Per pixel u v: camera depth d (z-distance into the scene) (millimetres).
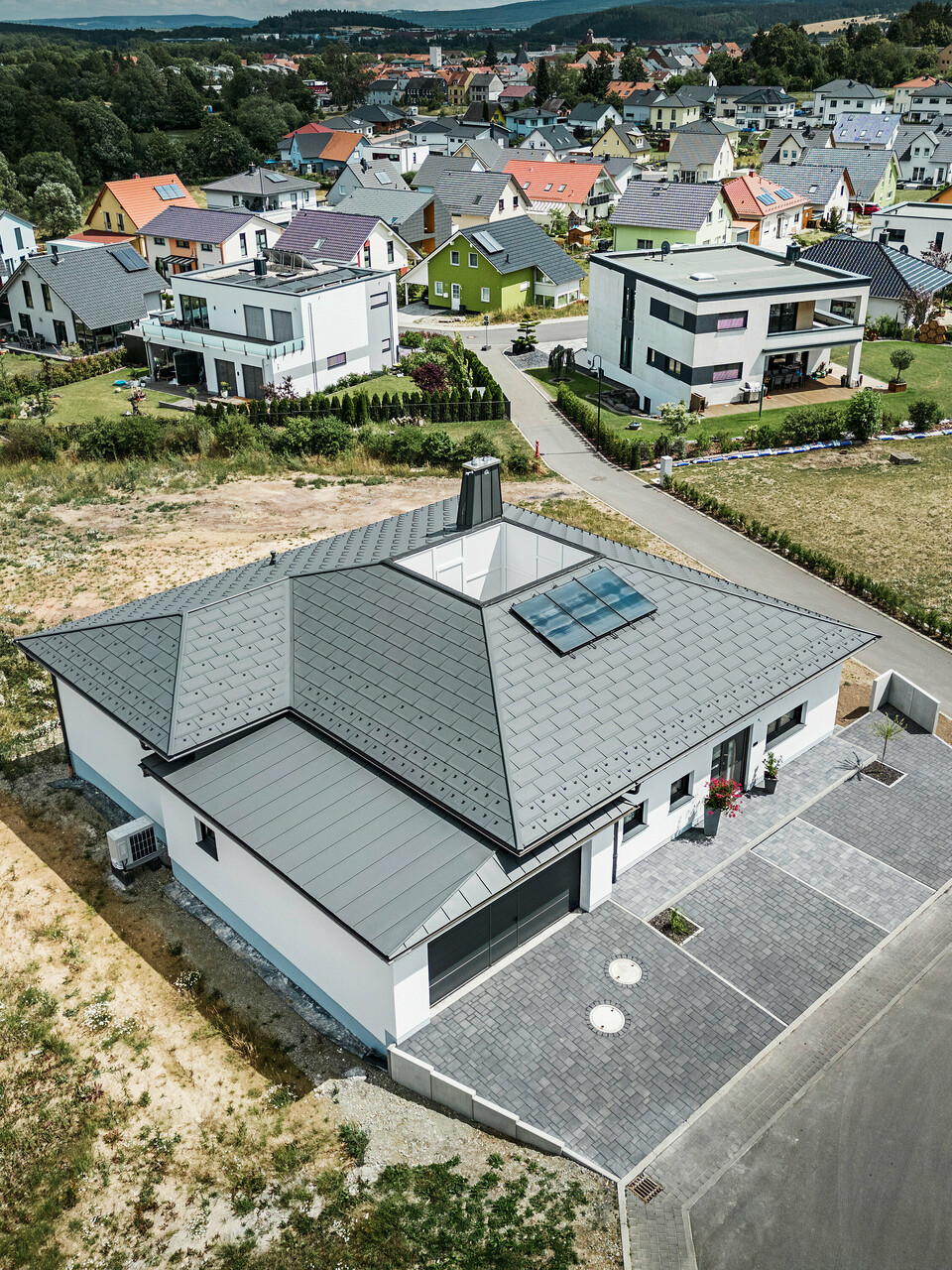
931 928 20406
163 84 171875
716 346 53406
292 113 181500
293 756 19969
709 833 22797
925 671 30109
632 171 122688
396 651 20969
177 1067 17719
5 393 60000
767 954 19688
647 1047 17609
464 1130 16406
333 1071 17609
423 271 81562
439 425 55031
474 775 18297
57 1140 16594
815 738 25812
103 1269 14773
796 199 96062
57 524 40625
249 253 83312
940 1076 17297
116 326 71125
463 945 18281
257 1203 15484
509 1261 14406
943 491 43844
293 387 58719
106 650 22500
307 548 26562
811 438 50344
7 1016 18734
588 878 20062
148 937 20547
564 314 78188
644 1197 15281
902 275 71062
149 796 22422
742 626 23031
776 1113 16562
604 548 24781
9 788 24922
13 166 130875
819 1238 14773
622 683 20547
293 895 17969
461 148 147250
